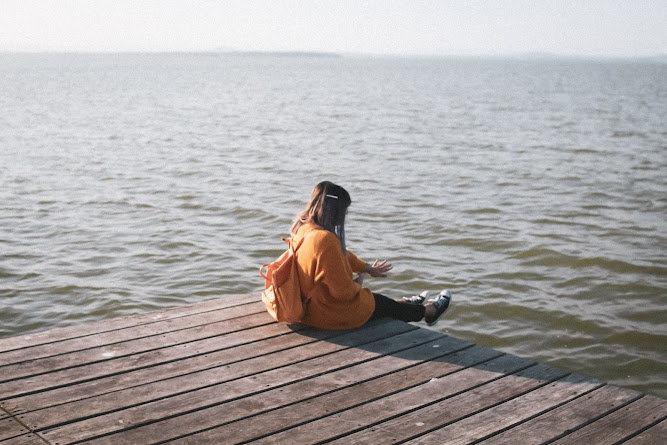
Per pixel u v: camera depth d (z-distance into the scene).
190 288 8.36
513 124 31.86
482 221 11.73
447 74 153.38
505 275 8.84
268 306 4.68
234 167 17.88
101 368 3.91
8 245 10.11
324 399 3.59
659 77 148.00
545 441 3.16
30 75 116.31
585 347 6.71
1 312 7.49
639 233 10.84
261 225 11.48
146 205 12.89
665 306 7.73
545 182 15.55
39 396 3.55
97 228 11.17
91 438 3.15
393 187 15.05
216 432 3.24
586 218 11.88
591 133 27.52
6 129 27.52
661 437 3.20
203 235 10.80
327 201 4.55
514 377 3.87
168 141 23.98
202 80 98.88
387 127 30.00
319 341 4.39
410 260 9.51
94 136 25.41
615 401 3.57
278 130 28.38
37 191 14.18
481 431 3.26
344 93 63.22
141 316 4.80
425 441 3.17
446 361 4.09
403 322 4.75
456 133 27.44
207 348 4.25
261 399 3.58
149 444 3.11
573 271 8.98
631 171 17.11
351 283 4.48
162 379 3.80
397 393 3.67
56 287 8.30
